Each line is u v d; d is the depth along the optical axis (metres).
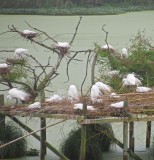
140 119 13.91
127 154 14.21
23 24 54.22
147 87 16.28
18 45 38.72
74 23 55.34
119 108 13.85
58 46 16.89
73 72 27.73
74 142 16.27
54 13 60.75
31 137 18.25
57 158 16.23
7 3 62.53
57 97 14.80
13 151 16.52
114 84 17.00
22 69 17.45
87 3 65.25
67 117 13.84
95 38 42.84
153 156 16.39
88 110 13.79
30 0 62.78
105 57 18.00
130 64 17.72
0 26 53.00
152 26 52.34
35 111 14.45
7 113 15.12
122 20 58.19
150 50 18.25
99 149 16.17
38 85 17.25
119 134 18.02
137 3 68.44
